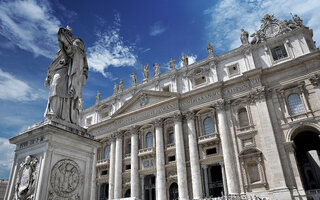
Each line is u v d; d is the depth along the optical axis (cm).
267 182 3006
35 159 798
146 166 4000
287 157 3020
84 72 1103
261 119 3284
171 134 4044
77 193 845
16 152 876
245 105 3512
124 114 4466
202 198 3272
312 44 3459
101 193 4519
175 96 3984
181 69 4275
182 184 3462
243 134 3366
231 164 3256
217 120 3653
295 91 3253
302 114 3094
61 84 970
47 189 753
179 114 3884
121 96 4944
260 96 3384
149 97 4347
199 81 4109
